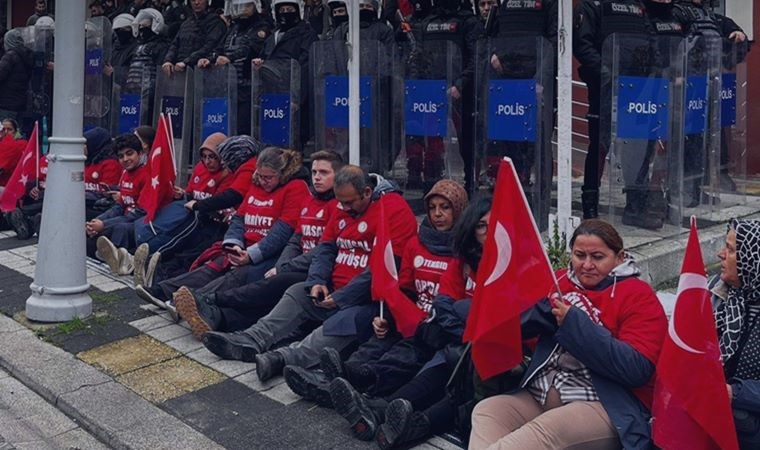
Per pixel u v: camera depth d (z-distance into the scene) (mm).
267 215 5801
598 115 6742
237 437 4117
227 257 5973
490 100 6398
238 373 4883
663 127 6484
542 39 6117
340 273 5039
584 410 3352
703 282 3117
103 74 9766
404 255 4641
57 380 4852
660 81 6414
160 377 4863
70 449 4180
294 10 8109
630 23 6609
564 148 5531
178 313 5430
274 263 5711
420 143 7219
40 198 8523
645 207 6559
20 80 10133
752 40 9883
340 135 7621
